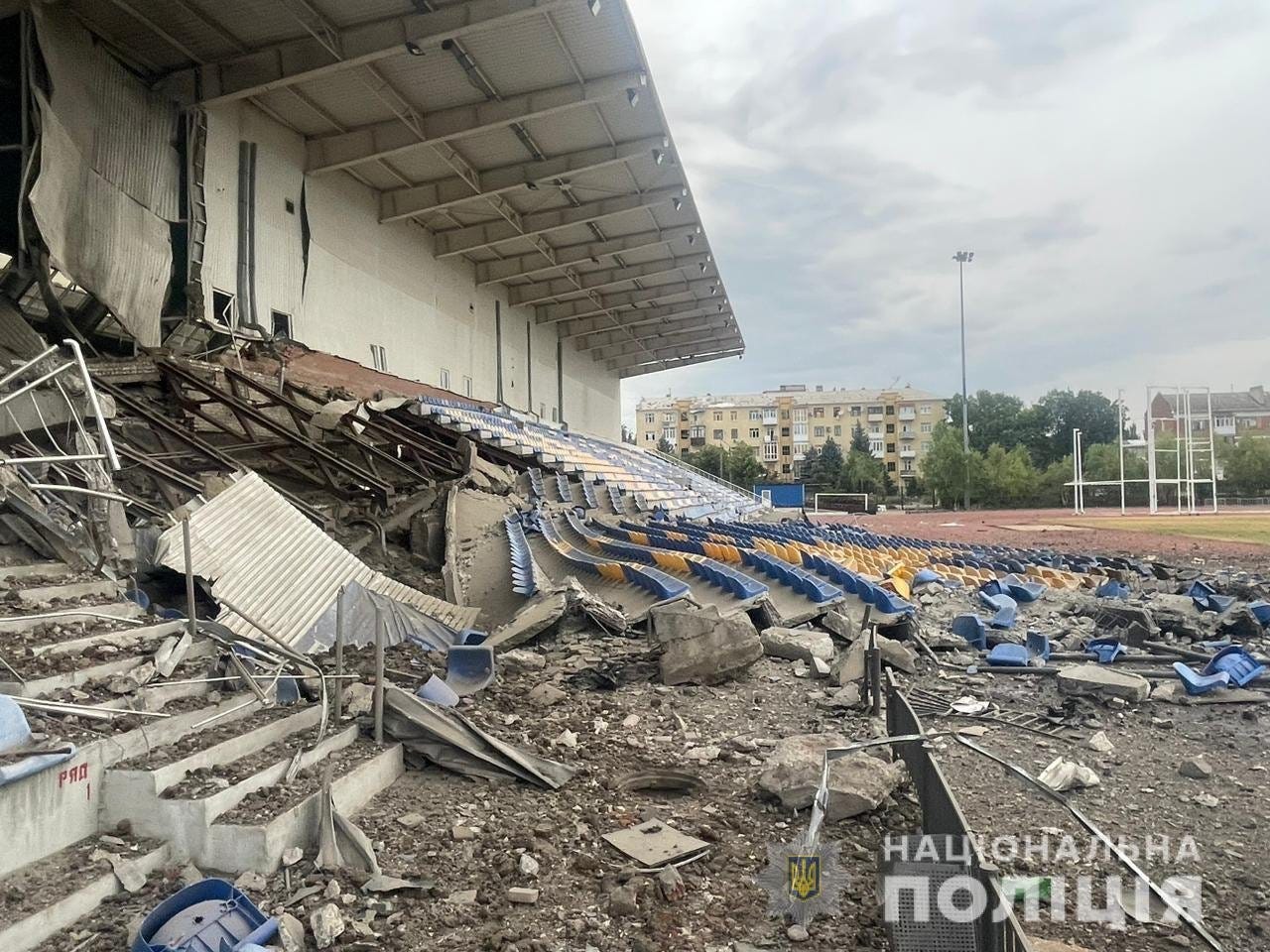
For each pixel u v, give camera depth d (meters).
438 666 8.78
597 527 19.33
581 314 42.91
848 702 8.22
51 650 5.58
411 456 19.59
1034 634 11.41
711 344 56.94
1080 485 68.62
